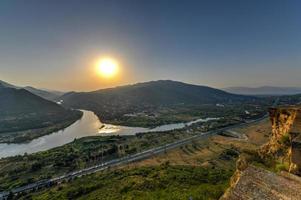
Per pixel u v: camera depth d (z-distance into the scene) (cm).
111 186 13512
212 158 19212
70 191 13650
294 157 4297
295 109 6359
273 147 6334
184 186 11838
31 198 13688
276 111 7256
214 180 12725
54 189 14775
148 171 15688
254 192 2747
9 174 18262
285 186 2758
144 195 11275
